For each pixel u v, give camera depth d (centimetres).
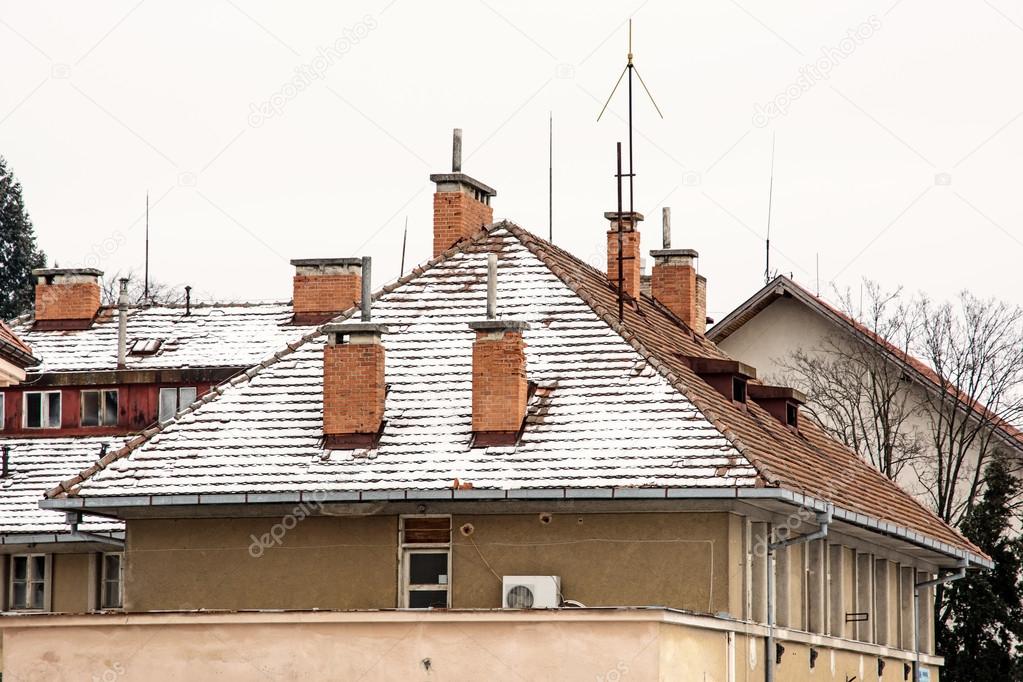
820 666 5081
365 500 4306
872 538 5428
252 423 4569
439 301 4906
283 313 6406
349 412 4478
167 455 4497
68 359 6297
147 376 6062
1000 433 7400
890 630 5856
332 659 4062
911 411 7638
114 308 6506
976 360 7562
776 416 5381
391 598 4381
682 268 5897
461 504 4369
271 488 4350
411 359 4697
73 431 6034
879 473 6016
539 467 4306
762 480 4181
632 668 3912
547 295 4862
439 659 4012
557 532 4350
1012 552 6962
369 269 4588
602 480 4244
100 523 5512
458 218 5353
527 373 4591
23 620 4188
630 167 5128
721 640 4272
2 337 4806
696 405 4416
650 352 4631
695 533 4297
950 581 6544
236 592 4456
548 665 3953
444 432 4456
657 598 4294
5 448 5966
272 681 4078
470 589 4366
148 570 4503
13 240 10469
